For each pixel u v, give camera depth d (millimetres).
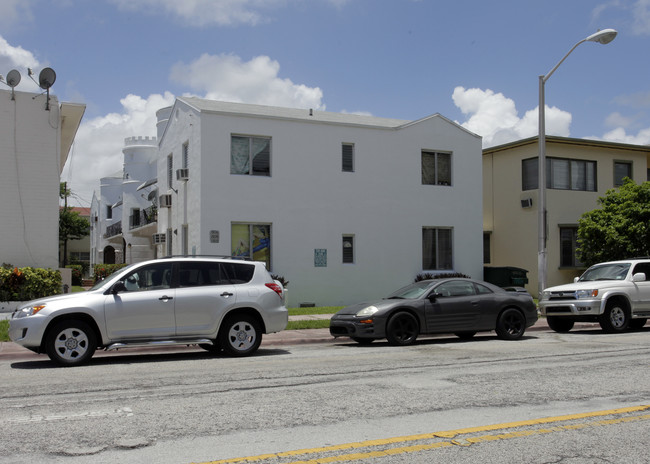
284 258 20766
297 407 6609
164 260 10633
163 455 4961
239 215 20141
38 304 9852
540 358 10203
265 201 20562
